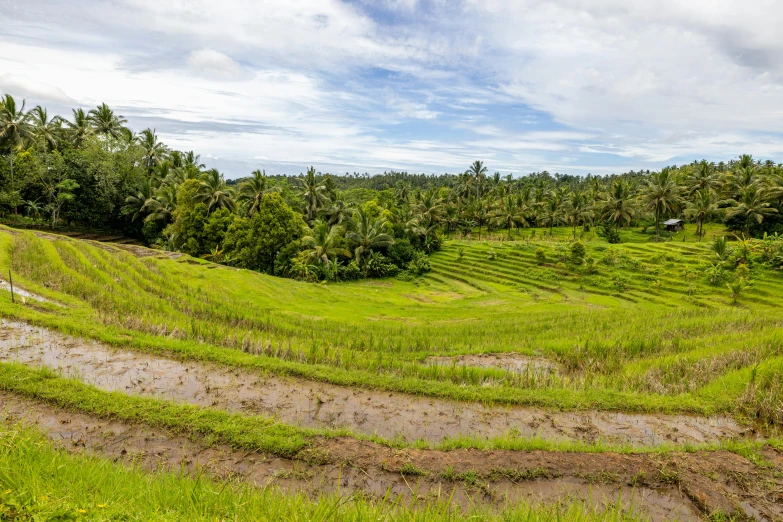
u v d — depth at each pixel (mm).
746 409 10281
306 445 7859
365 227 53000
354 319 23594
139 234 56812
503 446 8156
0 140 45375
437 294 42938
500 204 80938
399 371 12422
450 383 11453
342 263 51750
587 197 85250
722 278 38906
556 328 19953
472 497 6789
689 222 76625
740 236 57250
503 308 31609
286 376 11289
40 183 47938
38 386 9047
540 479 7312
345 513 4883
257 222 43312
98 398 8812
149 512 4371
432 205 71000
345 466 7414
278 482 6895
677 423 9891
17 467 4996
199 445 7754
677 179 83688
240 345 13336
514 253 56469
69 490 4605
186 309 18500
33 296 16031
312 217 58469
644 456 8023
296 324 19156
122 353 11906
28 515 3764
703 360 12930
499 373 12484
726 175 72125
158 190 52906
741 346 14422
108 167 50938
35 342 11969
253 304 23891
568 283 44875
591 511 5992
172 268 28422
